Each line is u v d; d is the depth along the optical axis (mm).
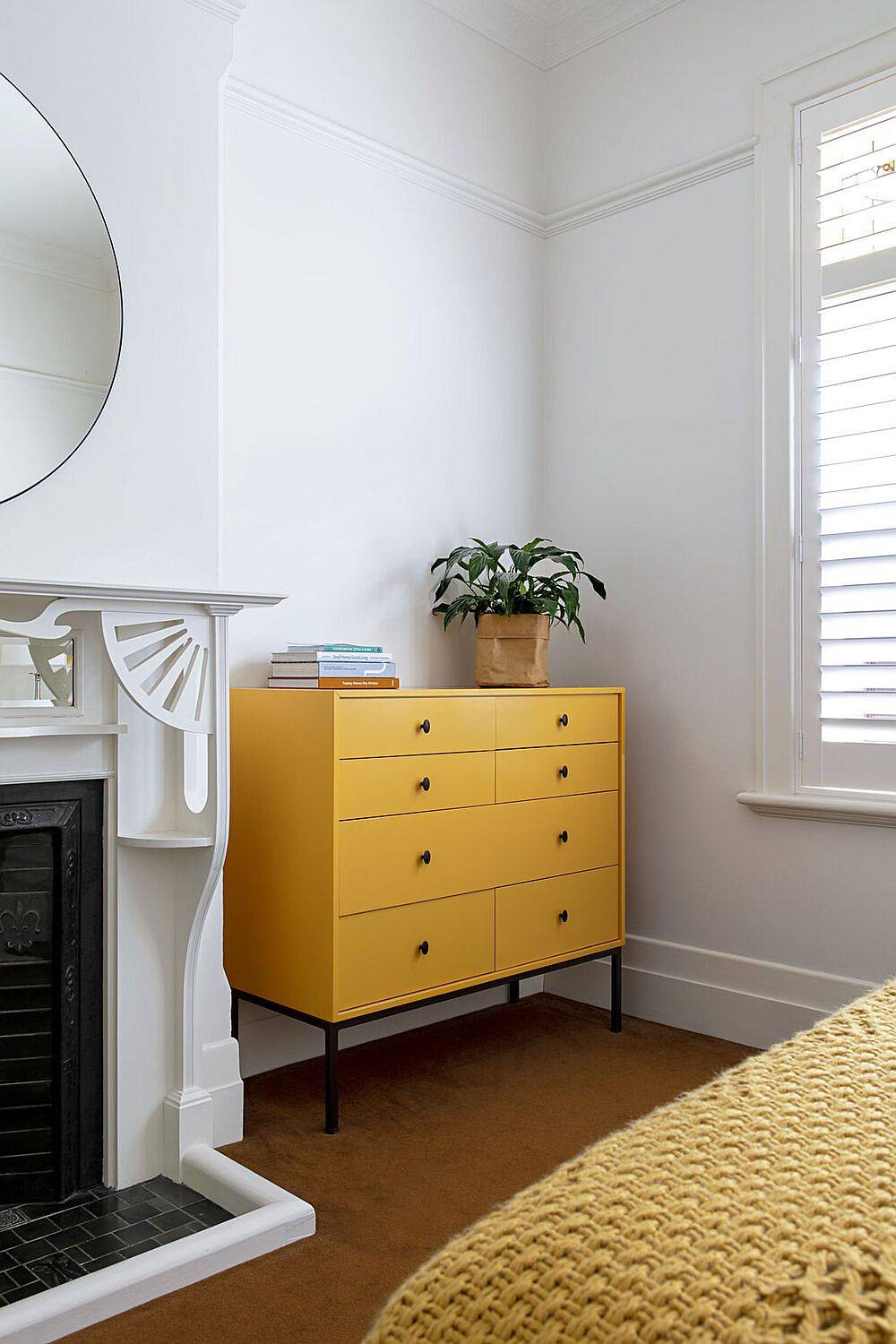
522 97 3473
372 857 2422
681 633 3174
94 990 2137
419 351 3135
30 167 2010
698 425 3135
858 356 2752
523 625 3014
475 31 3305
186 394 2250
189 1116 2188
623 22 3291
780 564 2908
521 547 3426
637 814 3275
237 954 2584
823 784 2834
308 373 2832
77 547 2072
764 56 2969
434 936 2568
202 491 2279
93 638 2125
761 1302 558
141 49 2172
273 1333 1631
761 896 2973
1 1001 2059
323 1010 2361
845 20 2795
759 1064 913
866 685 2758
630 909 3285
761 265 2951
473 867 2666
